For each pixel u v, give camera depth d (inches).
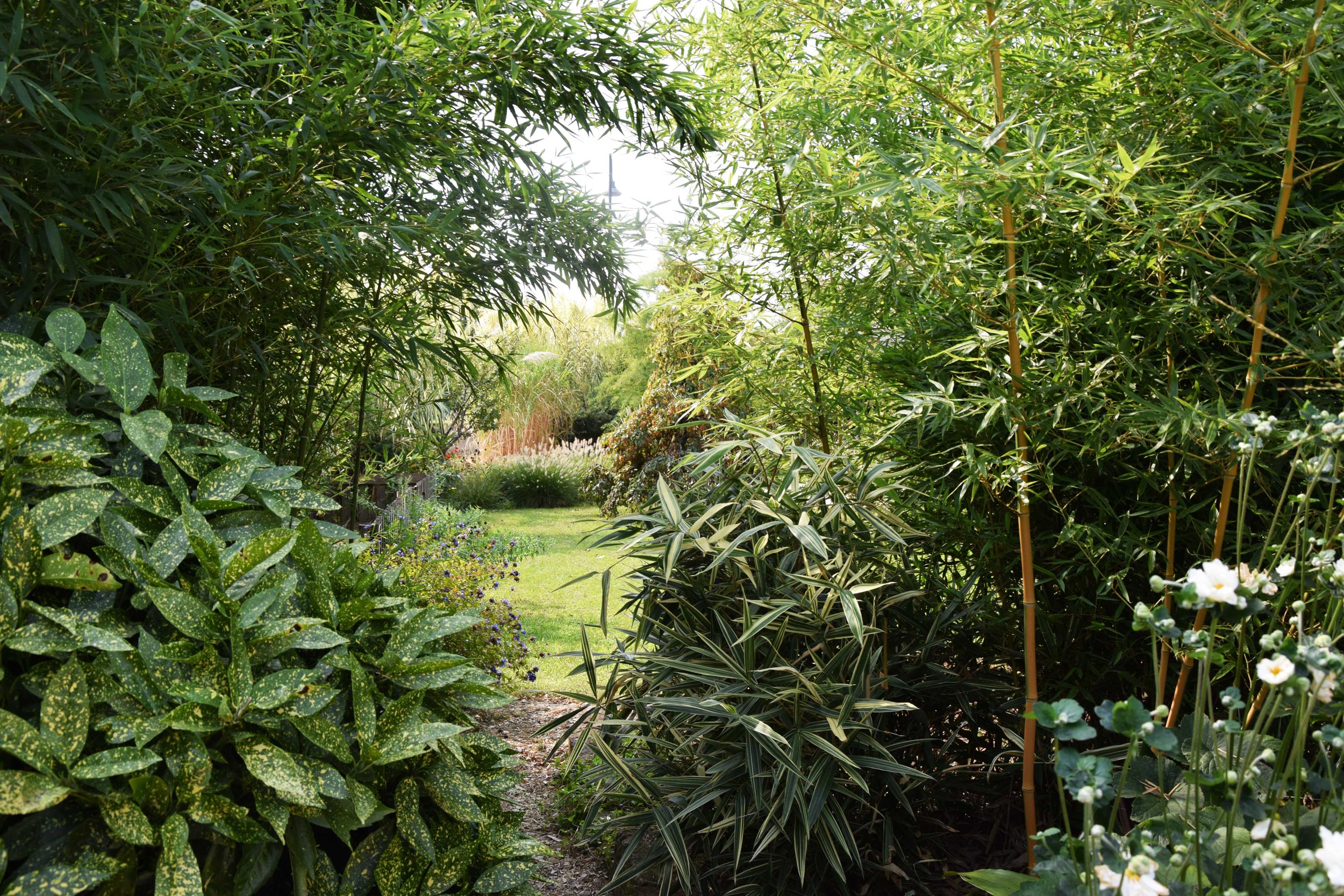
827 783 69.7
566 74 100.3
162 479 64.2
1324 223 64.2
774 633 75.9
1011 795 84.4
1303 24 55.8
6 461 51.4
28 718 48.8
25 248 68.3
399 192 106.3
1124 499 78.8
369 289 110.7
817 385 97.0
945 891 77.0
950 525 84.4
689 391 293.7
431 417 253.9
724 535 76.8
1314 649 40.9
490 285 117.0
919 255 73.4
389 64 83.7
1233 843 46.6
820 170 81.8
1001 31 66.7
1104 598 80.3
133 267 77.5
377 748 56.1
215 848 50.2
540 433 529.0
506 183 108.7
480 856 63.8
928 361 86.3
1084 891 42.1
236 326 89.7
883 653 78.7
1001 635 86.1
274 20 85.5
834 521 79.5
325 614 61.3
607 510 324.8
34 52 63.1
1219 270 65.7
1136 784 53.9
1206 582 42.1
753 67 94.8
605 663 82.8
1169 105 69.4
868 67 76.4
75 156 67.1
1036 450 73.6
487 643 147.9
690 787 75.6
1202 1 58.6
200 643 54.4
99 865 44.7
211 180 72.2
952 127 61.9
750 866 76.9
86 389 64.5
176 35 70.2
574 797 102.3
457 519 303.1
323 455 132.2
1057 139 74.9
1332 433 48.3
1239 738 55.4
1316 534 67.7
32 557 49.8
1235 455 63.1
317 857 54.3
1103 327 75.2
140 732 47.8
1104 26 71.3
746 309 100.2
